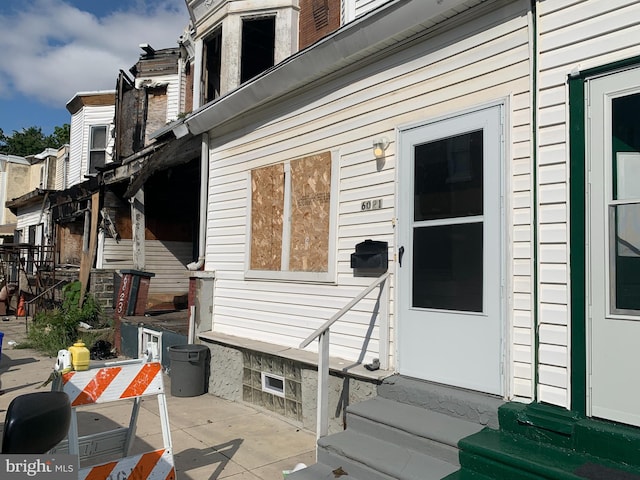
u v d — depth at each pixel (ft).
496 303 11.86
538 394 10.91
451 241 13.07
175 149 26.48
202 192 24.27
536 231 11.19
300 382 17.44
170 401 20.86
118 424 17.84
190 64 40.75
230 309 22.09
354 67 16.42
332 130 17.25
